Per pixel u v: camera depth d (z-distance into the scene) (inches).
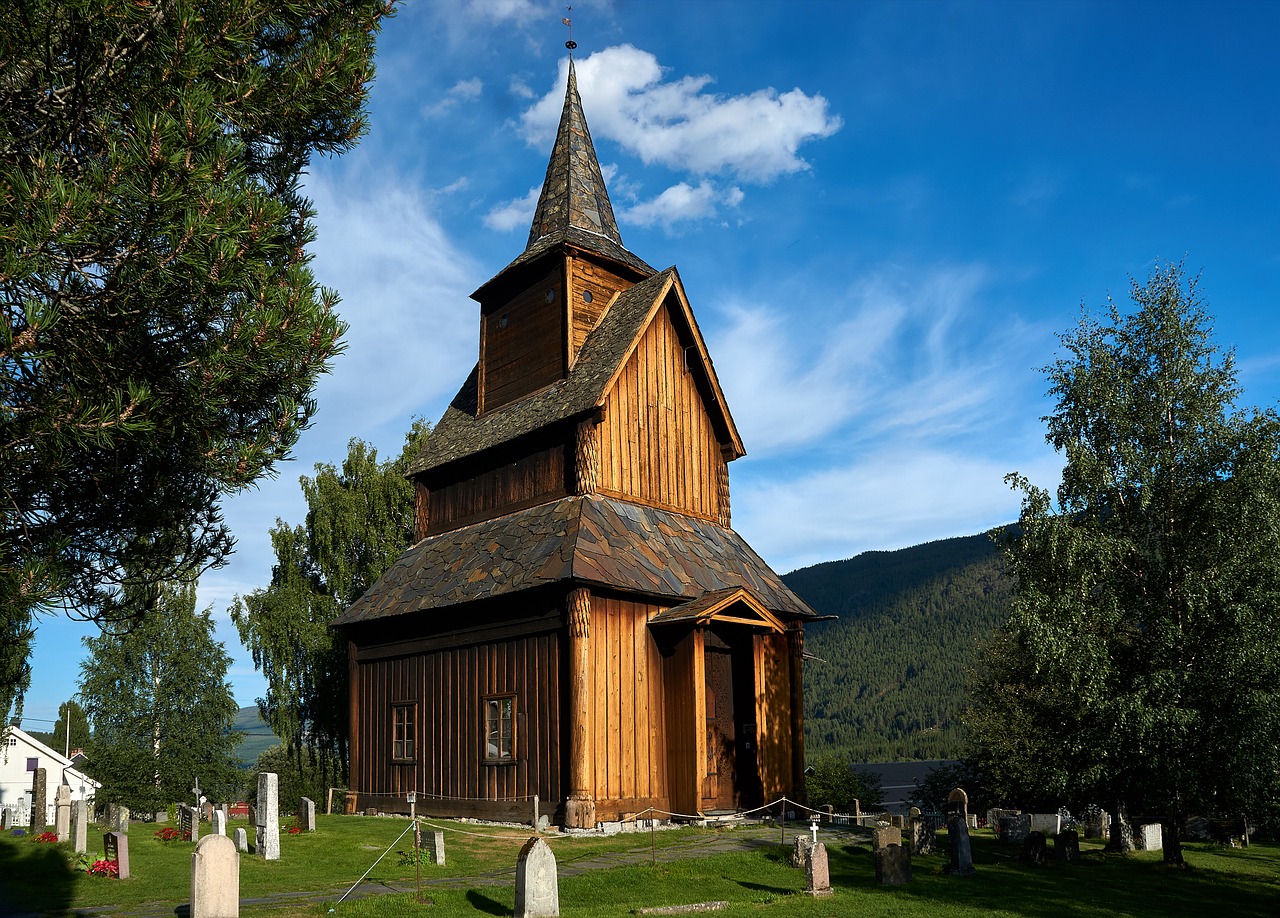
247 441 406.6
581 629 949.8
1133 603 877.8
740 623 1050.7
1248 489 853.8
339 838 879.7
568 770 942.4
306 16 450.0
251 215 364.2
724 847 868.6
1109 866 927.0
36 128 369.4
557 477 1145.4
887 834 772.0
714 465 1272.1
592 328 1264.8
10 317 326.3
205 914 541.6
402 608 1146.0
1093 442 962.7
